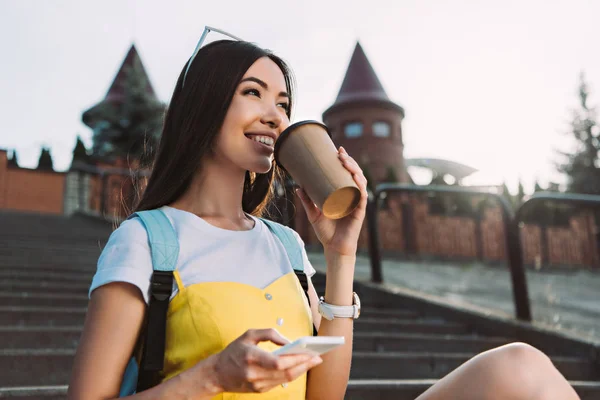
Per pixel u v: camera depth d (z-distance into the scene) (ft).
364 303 17.99
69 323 12.25
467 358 12.19
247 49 4.41
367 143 80.53
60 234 30.22
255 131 4.30
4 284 14.67
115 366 3.45
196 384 3.13
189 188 4.46
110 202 45.68
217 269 3.87
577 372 12.41
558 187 89.30
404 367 11.55
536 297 22.70
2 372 8.75
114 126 63.10
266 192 5.40
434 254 43.96
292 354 2.96
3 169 63.31
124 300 3.56
